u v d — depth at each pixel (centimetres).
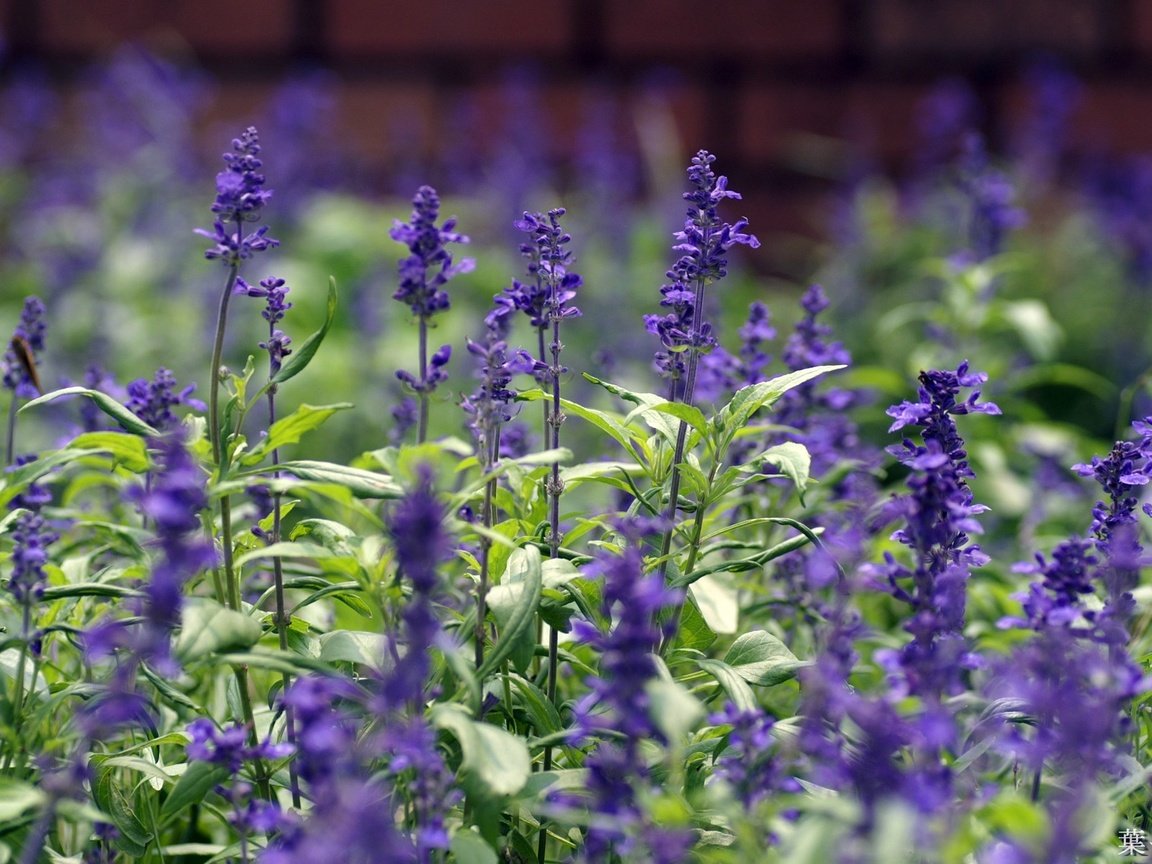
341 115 1552
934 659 342
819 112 1523
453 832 361
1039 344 841
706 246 433
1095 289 1282
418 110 1546
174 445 337
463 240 425
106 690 388
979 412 414
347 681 366
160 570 325
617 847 355
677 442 432
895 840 282
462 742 341
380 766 397
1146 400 900
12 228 1471
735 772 341
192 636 344
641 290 1233
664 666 372
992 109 1505
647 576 426
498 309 438
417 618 332
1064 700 330
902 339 1173
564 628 432
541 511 470
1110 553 419
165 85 1394
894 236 1308
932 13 1505
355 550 393
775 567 550
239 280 421
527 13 1532
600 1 1527
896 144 1517
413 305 424
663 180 1470
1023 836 299
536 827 425
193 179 1368
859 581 371
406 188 1425
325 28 1550
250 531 441
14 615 464
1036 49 1492
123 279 1269
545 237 445
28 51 1597
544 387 473
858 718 323
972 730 395
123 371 1077
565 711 438
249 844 415
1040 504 741
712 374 557
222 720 504
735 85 1527
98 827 408
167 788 474
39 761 363
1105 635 371
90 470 622
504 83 1533
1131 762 366
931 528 374
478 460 418
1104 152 1427
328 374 1085
